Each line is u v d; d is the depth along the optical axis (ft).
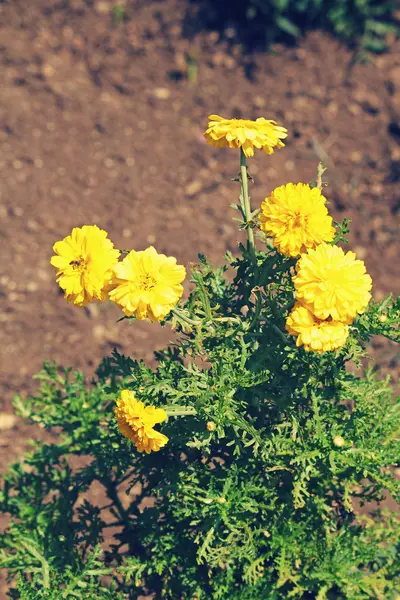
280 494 4.16
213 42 7.33
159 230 6.12
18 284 5.86
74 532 4.44
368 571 4.21
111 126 6.76
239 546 4.09
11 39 7.28
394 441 4.14
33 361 5.52
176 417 4.05
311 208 3.75
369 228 6.11
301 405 4.11
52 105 6.86
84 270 3.81
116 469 4.58
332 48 7.20
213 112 6.86
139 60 7.25
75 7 7.57
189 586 4.23
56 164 6.49
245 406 4.01
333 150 6.60
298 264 3.78
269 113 6.81
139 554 4.46
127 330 5.64
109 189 6.37
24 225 6.15
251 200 6.27
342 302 3.67
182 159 6.56
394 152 6.56
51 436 5.31
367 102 6.84
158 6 7.56
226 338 4.03
